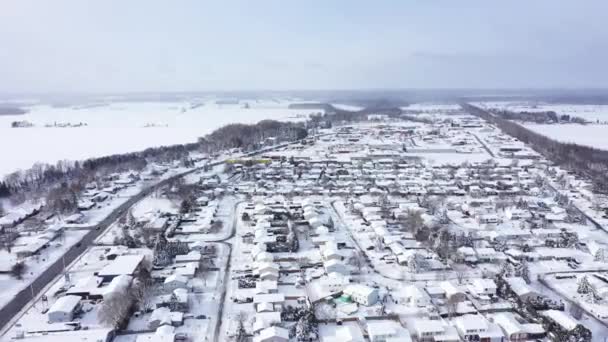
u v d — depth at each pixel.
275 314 86.00
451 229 136.62
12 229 136.12
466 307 89.94
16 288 99.75
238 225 142.50
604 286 99.00
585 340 75.56
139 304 90.31
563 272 108.75
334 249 115.12
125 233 127.50
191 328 83.62
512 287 95.25
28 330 81.81
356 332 82.44
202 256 116.12
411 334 82.00
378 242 123.25
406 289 96.06
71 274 106.62
